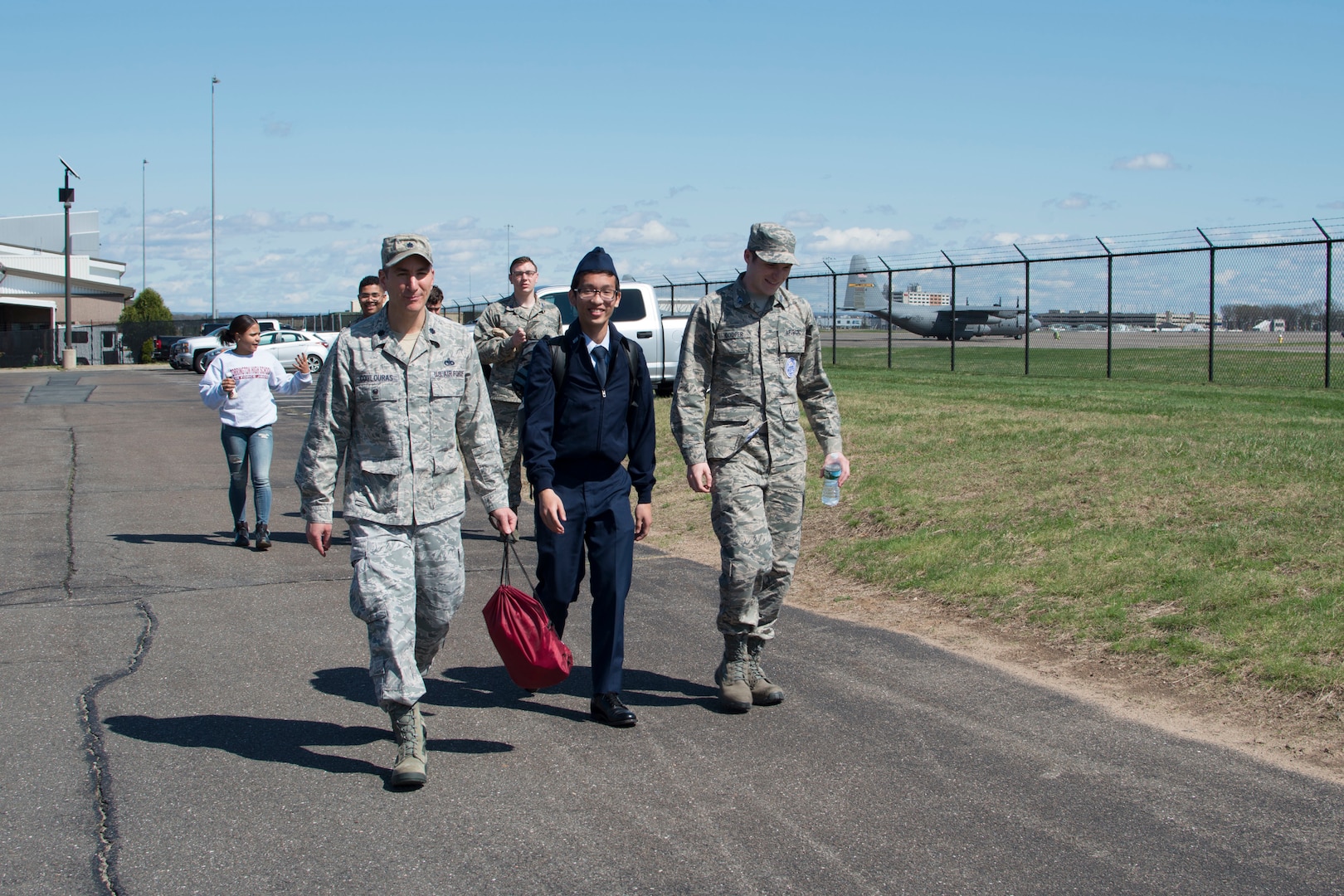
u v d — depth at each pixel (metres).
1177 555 6.59
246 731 4.71
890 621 6.45
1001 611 6.32
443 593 4.26
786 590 5.07
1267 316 21.25
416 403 4.18
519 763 4.36
